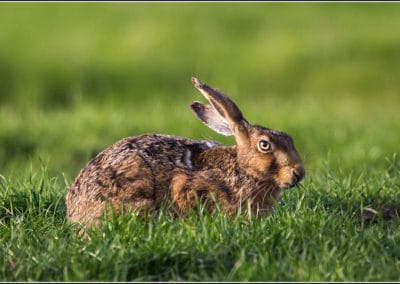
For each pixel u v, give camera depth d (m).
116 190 25.36
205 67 79.81
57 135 45.38
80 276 20.84
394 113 56.03
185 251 22.28
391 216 28.61
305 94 73.44
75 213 26.00
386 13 94.50
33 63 80.56
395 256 23.69
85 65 80.31
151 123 46.78
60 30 90.06
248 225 24.23
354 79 75.94
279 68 78.62
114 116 47.78
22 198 28.25
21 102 72.62
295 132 43.69
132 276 21.78
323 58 80.19
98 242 22.88
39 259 22.14
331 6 97.50
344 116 49.44
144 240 22.88
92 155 43.59
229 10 95.94
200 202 25.38
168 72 79.19
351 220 26.91
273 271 21.02
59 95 75.50
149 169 25.47
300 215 24.84
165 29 88.94
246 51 83.19
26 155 44.09
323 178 31.58
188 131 44.41
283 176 25.72
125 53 83.44
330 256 21.92
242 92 71.19
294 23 90.88
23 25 91.00
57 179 32.75
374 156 39.25
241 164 25.92
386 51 81.19
